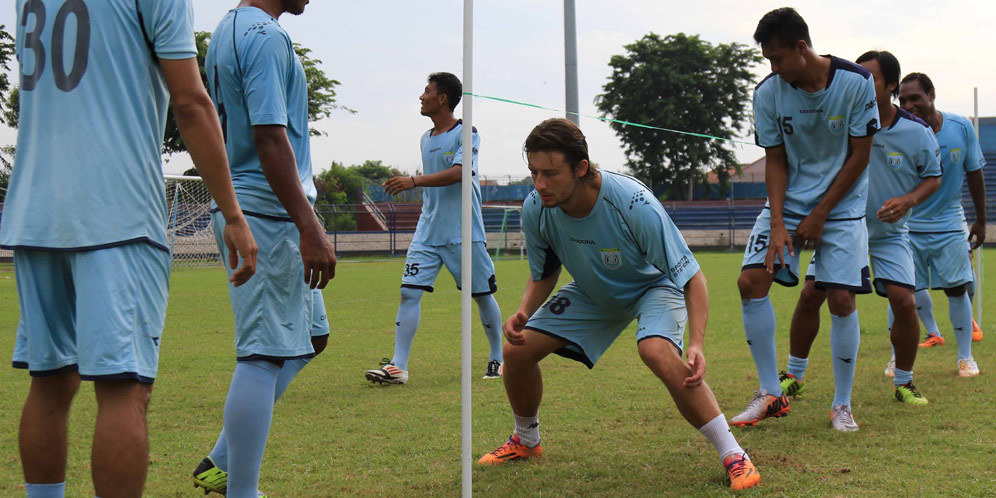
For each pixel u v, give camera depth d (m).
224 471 2.79
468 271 2.48
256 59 2.50
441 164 5.52
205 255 21.69
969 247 5.55
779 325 7.86
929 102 5.36
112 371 2.02
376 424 4.00
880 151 4.46
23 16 2.17
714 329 7.59
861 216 3.95
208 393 4.82
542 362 5.79
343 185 41.38
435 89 5.48
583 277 3.16
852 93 3.80
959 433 3.60
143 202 2.12
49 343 2.20
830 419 3.94
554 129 2.80
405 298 5.27
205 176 2.16
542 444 3.59
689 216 30.72
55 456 2.29
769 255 3.94
